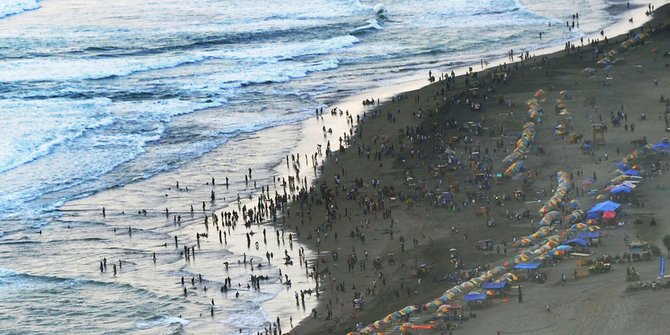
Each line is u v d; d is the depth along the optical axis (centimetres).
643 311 16775
